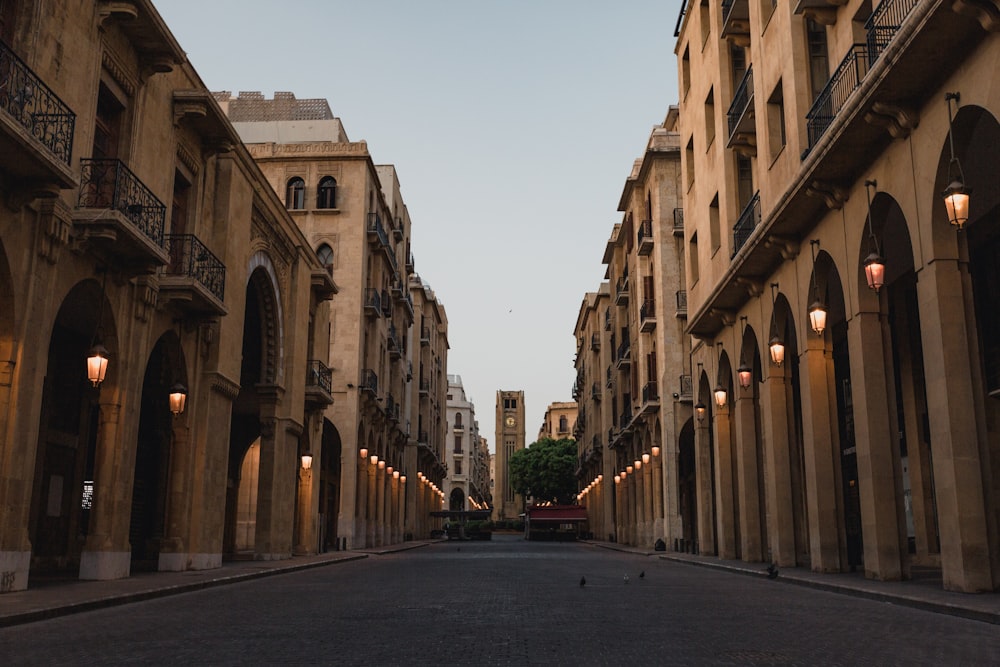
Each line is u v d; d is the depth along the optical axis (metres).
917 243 12.93
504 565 23.45
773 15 19.80
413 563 24.86
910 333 21.28
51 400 19.36
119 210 13.61
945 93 12.09
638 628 8.70
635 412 43.53
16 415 11.77
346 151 39.62
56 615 9.51
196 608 10.77
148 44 15.66
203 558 18.64
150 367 21.77
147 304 16.06
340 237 38.84
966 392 11.91
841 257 16.20
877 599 11.82
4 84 10.88
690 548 34.19
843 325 24.08
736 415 23.89
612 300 53.34
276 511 24.72
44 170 11.48
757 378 23.55
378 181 42.22
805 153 17.53
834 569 16.97
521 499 153.25
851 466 23.50
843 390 24.20
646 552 33.78
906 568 14.42
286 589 14.20
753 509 22.86
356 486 37.88
